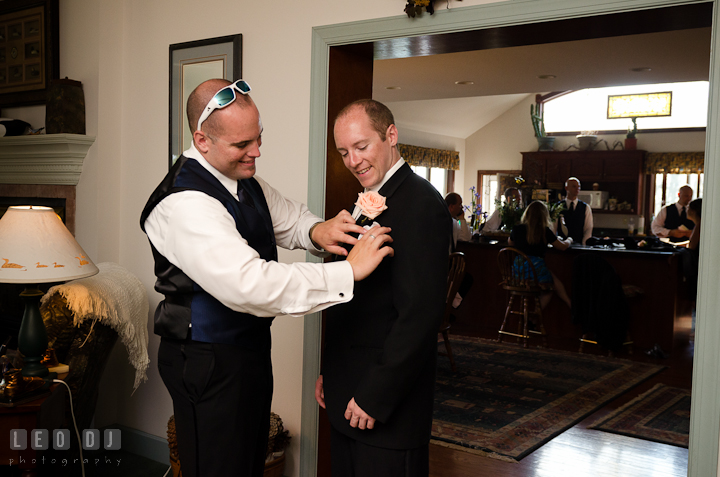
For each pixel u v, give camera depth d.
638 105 11.48
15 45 3.64
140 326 2.91
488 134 13.16
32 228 2.32
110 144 3.34
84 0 3.34
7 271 2.24
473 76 6.29
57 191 3.48
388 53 2.77
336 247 1.68
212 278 1.45
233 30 2.96
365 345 1.71
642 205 11.39
